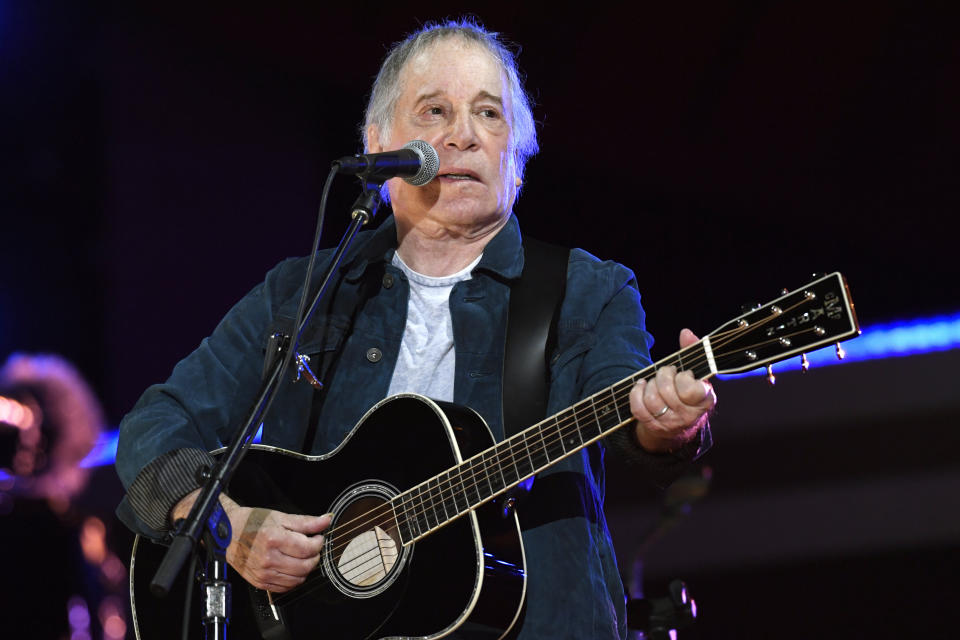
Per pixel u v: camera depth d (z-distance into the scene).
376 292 10.28
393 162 9.50
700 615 22.59
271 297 10.61
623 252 23.98
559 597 8.66
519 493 9.00
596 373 9.06
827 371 22.66
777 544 22.50
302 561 9.09
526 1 21.62
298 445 9.95
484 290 9.82
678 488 13.74
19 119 25.95
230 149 25.64
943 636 21.41
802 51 21.06
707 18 21.08
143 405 10.07
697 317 23.67
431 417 9.16
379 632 8.85
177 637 9.78
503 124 10.32
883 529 22.00
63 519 17.41
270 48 23.33
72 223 26.12
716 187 23.00
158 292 25.75
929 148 21.33
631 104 22.36
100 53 25.73
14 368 18.48
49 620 16.89
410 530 8.95
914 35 20.27
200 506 8.02
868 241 23.00
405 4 22.00
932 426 22.00
